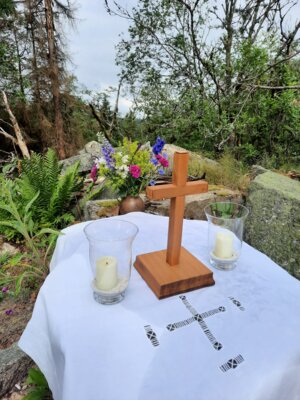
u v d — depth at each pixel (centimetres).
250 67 382
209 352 61
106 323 69
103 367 58
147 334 66
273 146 399
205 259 100
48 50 596
